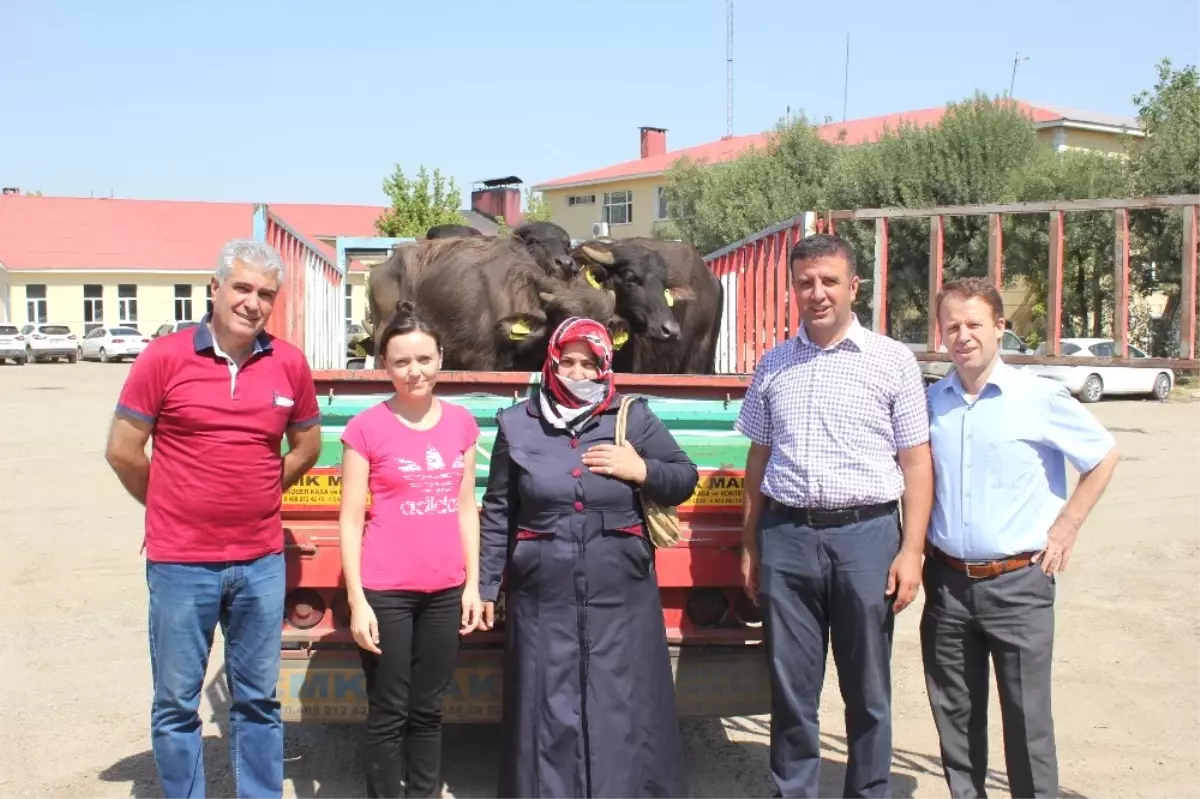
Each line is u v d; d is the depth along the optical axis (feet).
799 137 121.60
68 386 95.40
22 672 21.21
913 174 98.22
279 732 14.03
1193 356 19.29
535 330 23.15
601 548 13.60
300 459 14.26
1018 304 104.53
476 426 14.53
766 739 18.39
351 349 43.16
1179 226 85.35
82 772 16.55
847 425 13.61
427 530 13.70
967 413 13.57
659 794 13.61
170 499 13.05
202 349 12.94
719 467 15.57
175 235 175.52
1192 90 102.99
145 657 22.18
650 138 181.47
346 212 195.83
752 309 27.07
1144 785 16.03
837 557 13.66
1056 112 125.80
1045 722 13.56
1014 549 13.38
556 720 13.33
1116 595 26.61
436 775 14.37
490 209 63.87
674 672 15.43
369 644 13.34
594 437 13.80
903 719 19.33
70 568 29.27
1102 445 13.30
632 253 24.97
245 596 13.47
